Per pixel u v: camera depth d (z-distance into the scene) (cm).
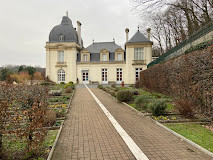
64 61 2872
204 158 300
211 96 546
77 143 368
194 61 654
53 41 2931
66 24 3130
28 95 429
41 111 321
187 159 297
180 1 1313
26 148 302
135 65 2655
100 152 325
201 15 1449
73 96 1197
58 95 1211
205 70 574
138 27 2786
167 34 2791
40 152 317
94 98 1091
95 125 500
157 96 1016
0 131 270
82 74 2886
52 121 491
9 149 299
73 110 717
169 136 409
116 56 2822
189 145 355
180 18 1909
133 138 397
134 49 2680
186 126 477
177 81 859
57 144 361
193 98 676
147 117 586
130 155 313
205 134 409
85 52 2917
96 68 2842
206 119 533
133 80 2664
